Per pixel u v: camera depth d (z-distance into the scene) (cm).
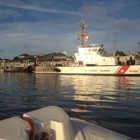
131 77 2708
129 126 512
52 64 4266
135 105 783
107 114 634
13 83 1942
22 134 165
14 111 686
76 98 967
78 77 2789
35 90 1327
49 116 210
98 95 1064
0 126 180
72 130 226
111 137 268
